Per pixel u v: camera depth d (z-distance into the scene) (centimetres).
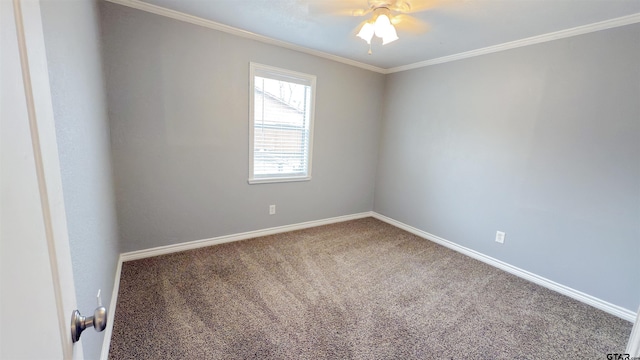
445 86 325
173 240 277
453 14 210
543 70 244
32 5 45
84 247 110
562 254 242
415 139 365
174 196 269
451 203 327
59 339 51
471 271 274
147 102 242
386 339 176
